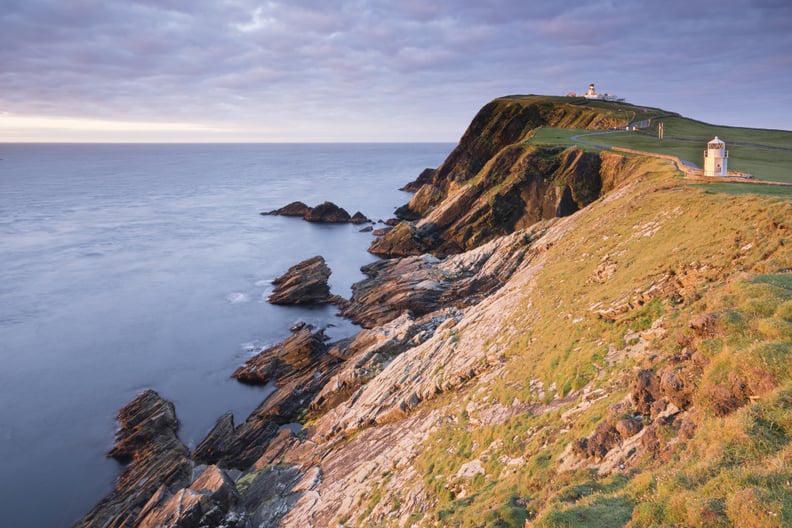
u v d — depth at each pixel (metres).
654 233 29.86
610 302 23.64
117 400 47.88
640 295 22.19
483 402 24.78
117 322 66.19
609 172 81.81
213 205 166.38
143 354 57.22
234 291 77.94
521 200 89.50
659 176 49.34
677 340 16.67
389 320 61.69
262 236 117.44
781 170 49.62
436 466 22.53
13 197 181.38
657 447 13.48
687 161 62.78
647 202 36.66
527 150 93.50
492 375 26.89
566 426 17.88
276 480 32.19
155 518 28.58
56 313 69.44
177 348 58.56
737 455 10.94
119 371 53.38
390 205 166.12
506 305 35.31
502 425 21.22
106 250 103.50
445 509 17.34
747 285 16.44
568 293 29.20
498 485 17.09
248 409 45.84
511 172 93.00
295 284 75.31
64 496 35.81
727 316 15.12
